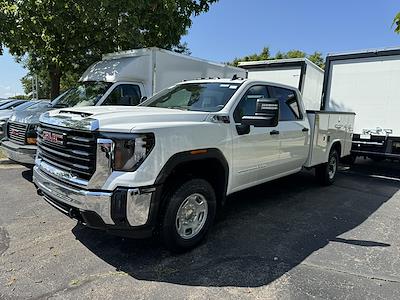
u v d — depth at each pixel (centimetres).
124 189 310
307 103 1178
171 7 1033
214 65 1045
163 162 330
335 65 964
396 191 717
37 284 304
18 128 645
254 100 482
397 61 855
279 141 516
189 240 376
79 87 845
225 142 407
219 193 424
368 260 376
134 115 344
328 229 468
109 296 289
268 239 423
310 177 810
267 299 293
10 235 407
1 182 642
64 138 341
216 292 301
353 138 929
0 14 917
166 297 291
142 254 369
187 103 469
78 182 326
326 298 298
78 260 350
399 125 860
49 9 948
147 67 845
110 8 910
